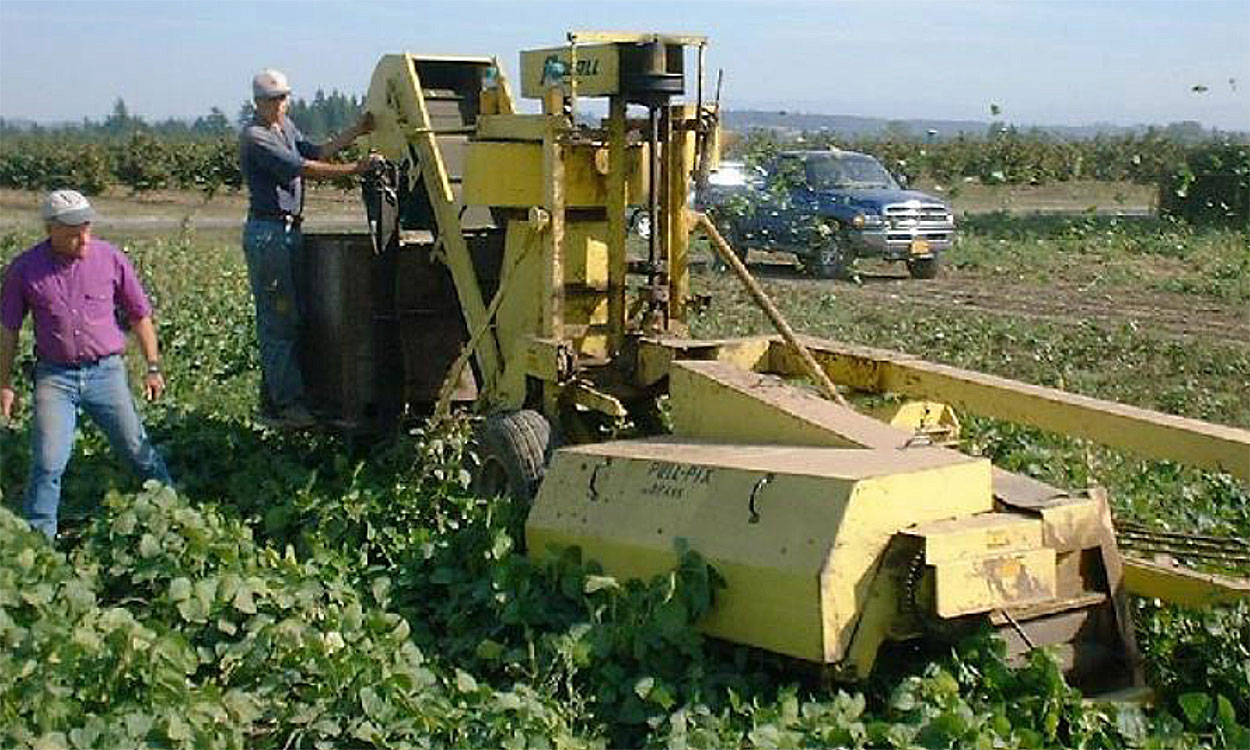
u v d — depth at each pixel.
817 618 6.07
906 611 6.15
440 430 8.85
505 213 9.63
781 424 7.19
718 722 6.04
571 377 8.56
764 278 25.02
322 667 6.27
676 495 6.81
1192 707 6.16
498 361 9.26
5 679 5.88
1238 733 5.90
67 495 9.40
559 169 8.55
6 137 55.88
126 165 48.59
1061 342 16.66
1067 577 6.43
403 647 6.51
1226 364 15.59
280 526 8.68
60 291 8.66
